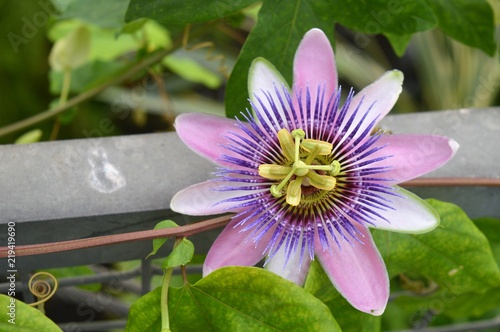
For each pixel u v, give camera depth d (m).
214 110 0.79
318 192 0.40
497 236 0.46
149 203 0.42
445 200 0.44
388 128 0.45
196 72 0.66
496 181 0.43
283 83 0.40
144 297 0.40
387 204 0.39
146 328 0.40
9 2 0.67
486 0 0.47
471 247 0.43
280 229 0.39
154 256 0.43
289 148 0.39
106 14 0.54
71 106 0.56
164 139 0.43
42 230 0.41
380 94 0.40
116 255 0.43
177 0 0.41
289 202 0.39
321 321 0.39
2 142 0.69
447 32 0.47
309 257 0.39
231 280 0.39
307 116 0.40
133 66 0.56
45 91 0.72
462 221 0.43
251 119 0.40
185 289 0.39
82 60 0.56
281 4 0.43
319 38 0.40
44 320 0.39
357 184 0.39
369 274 0.39
